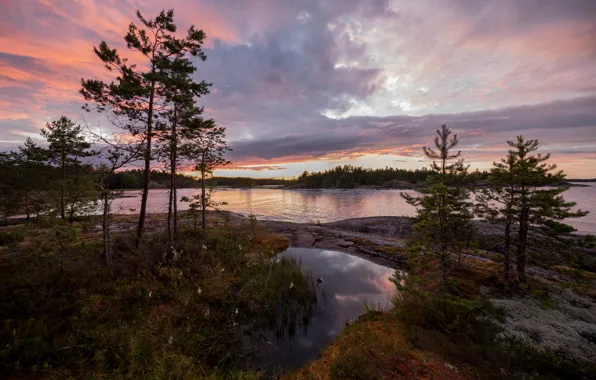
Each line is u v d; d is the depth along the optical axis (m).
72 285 7.53
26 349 4.93
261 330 8.05
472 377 5.05
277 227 28.48
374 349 6.19
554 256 8.31
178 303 8.30
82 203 8.60
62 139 21.28
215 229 20.08
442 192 8.12
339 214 40.59
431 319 7.32
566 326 6.46
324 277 13.43
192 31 12.67
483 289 9.13
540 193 8.24
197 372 5.72
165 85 12.46
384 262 16.16
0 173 20.91
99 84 10.87
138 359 5.54
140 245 11.96
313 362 6.27
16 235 9.06
